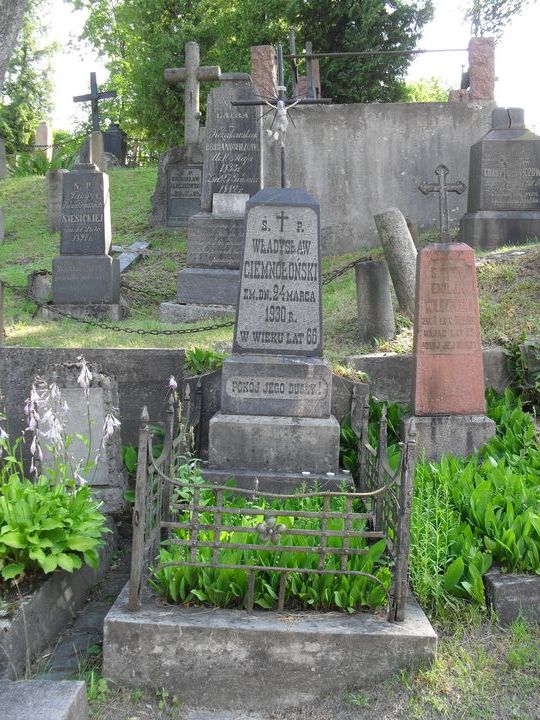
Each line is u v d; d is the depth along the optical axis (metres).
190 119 17.19
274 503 5.59
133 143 31.89
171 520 5.00
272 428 6.18
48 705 3.31
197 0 30.27
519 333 8.41
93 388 6.55
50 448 5.54
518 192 11.85
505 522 4.91
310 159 14.45
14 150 30.53
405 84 25.61
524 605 4.49
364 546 4.70
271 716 3.90
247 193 11.91
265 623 4.02
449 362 6.75
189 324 10.30
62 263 11.30
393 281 9.26
